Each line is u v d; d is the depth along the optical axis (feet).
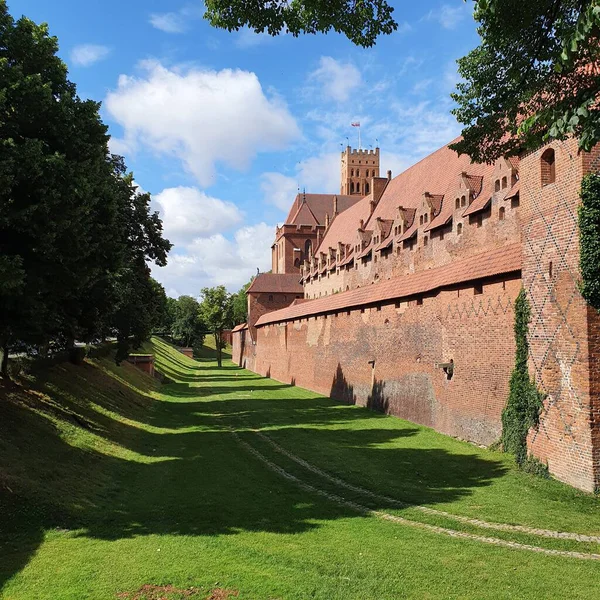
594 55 32.83
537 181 57.57
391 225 163.12
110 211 63.72
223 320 338.34
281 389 173.88
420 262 130.00
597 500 47.29
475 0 35.27
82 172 53.57
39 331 58.90
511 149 48.19
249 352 298.97
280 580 31.27
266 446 79.05
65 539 38.75
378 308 110.73
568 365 52.03
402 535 39.75
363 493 52.65
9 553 35.68
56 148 53.67
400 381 99.35
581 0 29.71
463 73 41.29
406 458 67.31
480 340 71.92
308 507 47.96
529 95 38.83
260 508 47.62
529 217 58.90
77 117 54.70
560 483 52.39
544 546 37.63
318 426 95.40
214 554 35.40
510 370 65.10
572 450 51.31
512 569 33.27
